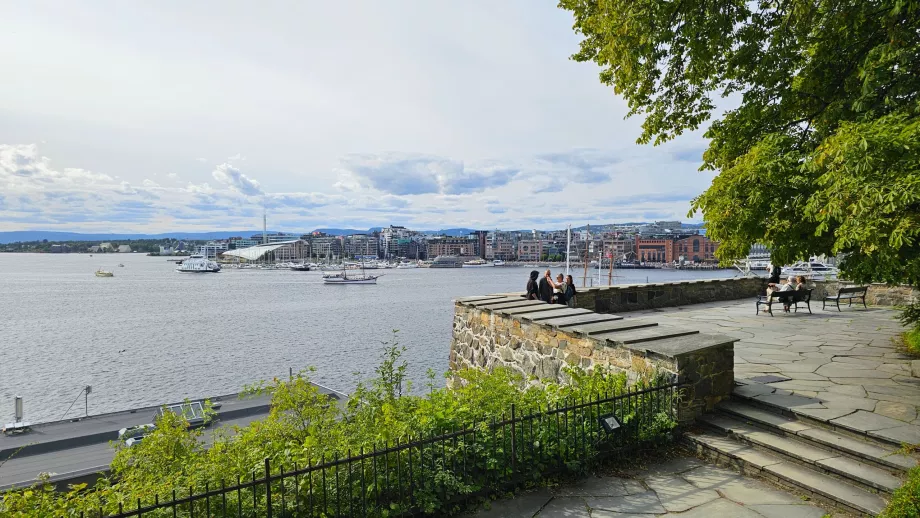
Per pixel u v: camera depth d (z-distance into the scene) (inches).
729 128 385.7
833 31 339.6
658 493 240.1
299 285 7598.4
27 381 2321.6
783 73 365.7
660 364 311.9
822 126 320.2
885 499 214.7
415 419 244.5
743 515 217.0
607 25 383.6
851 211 233.3
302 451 217.5
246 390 302.5
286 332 3417.8
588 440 265.6
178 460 255.0
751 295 910.4
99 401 2042.3
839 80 345.1
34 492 184.9
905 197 209.9
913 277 272.5
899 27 283.6
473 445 235.6
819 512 217.9
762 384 342.6
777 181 298.8
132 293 6309.1
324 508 198.5
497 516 222.1
